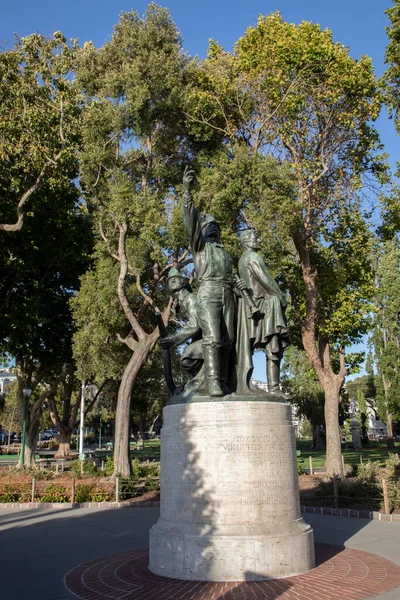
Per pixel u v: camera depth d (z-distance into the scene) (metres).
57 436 65.38
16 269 24.59
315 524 10.99
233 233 18.91
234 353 8.06
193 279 19.52
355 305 21.23
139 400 37.50
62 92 17.94
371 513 11.80
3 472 19.95
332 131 20.44
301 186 20.44
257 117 20.83
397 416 41.59
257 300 8.05
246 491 6.70
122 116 19.84
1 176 20.33
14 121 18.06
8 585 6.57
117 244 21.88
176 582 6.26
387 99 19.73
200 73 21.05
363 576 6.53
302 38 19.44
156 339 20.33
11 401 53.03
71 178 24.27
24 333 25.86
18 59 17.66
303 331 20.98
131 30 20.84
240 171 18.14
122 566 7.29
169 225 18.67
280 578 6.32
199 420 7.02
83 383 32.41
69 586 6.47
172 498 6.98
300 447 46.38
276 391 7.78
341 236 22.00
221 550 6.33
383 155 20.95
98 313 21.36
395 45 19.00
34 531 10.61
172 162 22.53
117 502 14.54
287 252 20.09
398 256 42.03
